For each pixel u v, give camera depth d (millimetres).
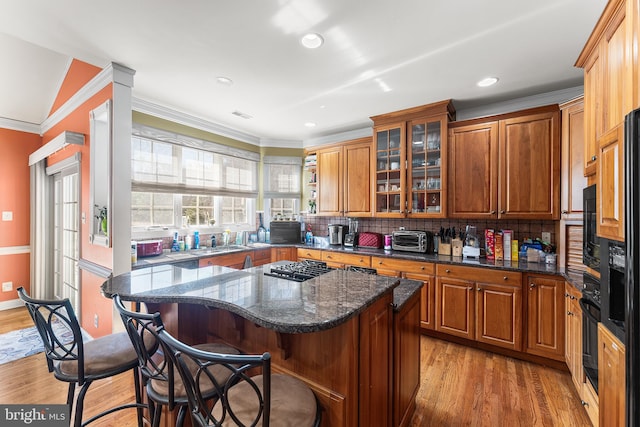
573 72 2359
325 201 4160
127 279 1587
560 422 1782
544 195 2600
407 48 2031
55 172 3531
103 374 1341
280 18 1726
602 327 1375
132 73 2369
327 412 1163
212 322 1649
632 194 1030
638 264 1016
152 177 3221
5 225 3633
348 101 3021
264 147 4566
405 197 3336
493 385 2162
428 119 3146
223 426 964
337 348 1147
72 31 1868
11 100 3320
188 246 3564
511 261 2789
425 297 2957
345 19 1729
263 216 4590
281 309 1083
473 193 2945
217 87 2707
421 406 1930
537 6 1604
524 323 2473
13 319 3359
